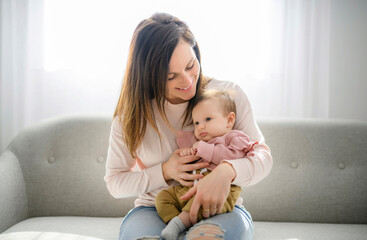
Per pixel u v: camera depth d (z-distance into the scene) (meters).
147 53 1.22
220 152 1.18
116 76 2.18
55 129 1.81
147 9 2.16
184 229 1.08
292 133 1.75
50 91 2.20
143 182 1.25
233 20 2.16
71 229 1.47
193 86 1.23
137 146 1.28
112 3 2.16
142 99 1.25
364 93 2.25
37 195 1.73
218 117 1.23
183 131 1.28
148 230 1.08
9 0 2.17
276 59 2.16
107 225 1.57
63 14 2.16
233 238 1.03
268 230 1.51
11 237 1.32
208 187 1.07
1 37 2.18
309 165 1.71
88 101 2.20
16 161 1.72
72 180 1.75
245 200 1.71
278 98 2.18
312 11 2.14
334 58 2.26
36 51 2.18
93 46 2.17
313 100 2.17
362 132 1.73
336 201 1.67
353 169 1.69
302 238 1.40
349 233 1.46
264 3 2.15
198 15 2.16
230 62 2.17
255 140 1.28
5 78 2.20
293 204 1.69
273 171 1.72
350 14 2.23
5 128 2.21
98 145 1.79
